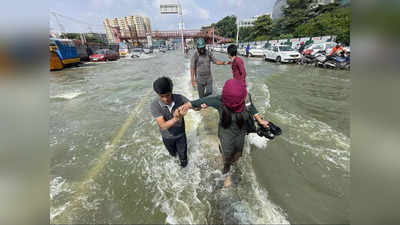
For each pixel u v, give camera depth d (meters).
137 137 3.34
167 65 15.45
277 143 2.97
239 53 27.58
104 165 2.58
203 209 1.86
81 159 2.73
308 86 6.59
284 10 42.12
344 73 9.14
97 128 3.73
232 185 2.16
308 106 4.55
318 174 2.29
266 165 2.49
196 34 61.00
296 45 24.11
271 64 14.31
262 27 49.06
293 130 3.35
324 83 7.03
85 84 7.98
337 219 1.71
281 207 1.86
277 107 4.51
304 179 2.22
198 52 4.24
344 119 3.77
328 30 23.17
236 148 2.15
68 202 1.96
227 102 1.80
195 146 2.97
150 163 2.61
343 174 2.27
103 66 15.82
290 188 2.10
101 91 6.69
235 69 4.01
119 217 1.79
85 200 1.99
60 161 2.68
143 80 8.69
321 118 3.84
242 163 2.54
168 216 1.79
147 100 5.54
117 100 5.58
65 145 3.11
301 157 2.61
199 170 2.44
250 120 2.02
